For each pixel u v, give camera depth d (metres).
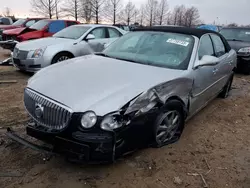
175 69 3.47
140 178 2.87
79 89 2.79
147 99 2.87
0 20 18.61
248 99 6.08
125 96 2.72
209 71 4.14
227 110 5.21
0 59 10.56
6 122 4.03
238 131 4.25
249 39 9.34
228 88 6.00
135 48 4.02
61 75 3.15
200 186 2.82
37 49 6.83
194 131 4.13
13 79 6.70
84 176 2.85
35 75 3.42
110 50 4.23
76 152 2.57
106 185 2.73
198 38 4.01
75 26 8.55
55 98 2.73
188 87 3.53
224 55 5.02
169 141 3.55
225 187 2.84
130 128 2.75
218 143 3.79
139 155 3.28
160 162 3.18
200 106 4.32
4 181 2.71
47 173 2.86
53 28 11.12
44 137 2.77
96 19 34.22
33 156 3.15
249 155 3.52
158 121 3.15
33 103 2.97
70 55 7.40
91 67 3.36
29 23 15.41
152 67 3.44
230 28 10.10
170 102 3.25
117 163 3.09
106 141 2.55
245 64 8.61
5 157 3.11
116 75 3.09
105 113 2.56
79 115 2.56
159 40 4.00
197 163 3.23
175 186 2.79
